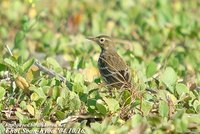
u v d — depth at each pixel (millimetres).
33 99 13688
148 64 16047
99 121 13445
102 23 22719
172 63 17281
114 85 14633
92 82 14797
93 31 22156
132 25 22953
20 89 14109
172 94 14141
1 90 13695
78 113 13508
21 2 22875
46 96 13945
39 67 14906
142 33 21328
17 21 22453
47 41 20375
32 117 13477
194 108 13562
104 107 13227
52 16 23156
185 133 12883
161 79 14586
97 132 12633
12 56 15328
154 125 12867
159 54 19250
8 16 22719
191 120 12977
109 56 16109
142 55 19234
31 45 20078
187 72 17297
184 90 14164
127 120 13172
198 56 18969
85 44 20000
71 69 16344
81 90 14109
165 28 21281
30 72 14461
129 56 17922
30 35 20594
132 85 14016
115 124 12938
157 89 14430
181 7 24641
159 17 22484
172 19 22547
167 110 13109
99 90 14250
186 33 21047
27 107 13328
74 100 13477
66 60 18234
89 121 13445
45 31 21531
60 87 13852
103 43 16672
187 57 18875
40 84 14320
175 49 19766
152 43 20172
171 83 14430
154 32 21469
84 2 24641
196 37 21062
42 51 19969
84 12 24234
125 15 23734
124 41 20250
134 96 13695
